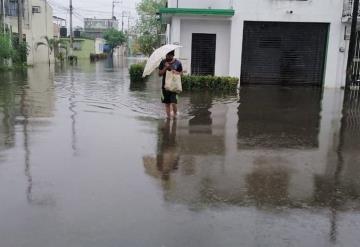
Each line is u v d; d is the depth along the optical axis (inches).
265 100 578.2
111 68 1371.8
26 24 1505.9
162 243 161.5
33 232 168.7
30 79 863.1
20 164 255.8
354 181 239.0
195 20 764.0
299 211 194.7
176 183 228.1
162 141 322.7
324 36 762.8
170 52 406.0
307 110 501.0
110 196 206.8
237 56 759.7
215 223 179.6
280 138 346.3
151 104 510.9
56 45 1941.4
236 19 748.0
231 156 285.4
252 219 184.5
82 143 309.7
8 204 195.6
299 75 777.6
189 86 675.4
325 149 312.3
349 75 686.5
